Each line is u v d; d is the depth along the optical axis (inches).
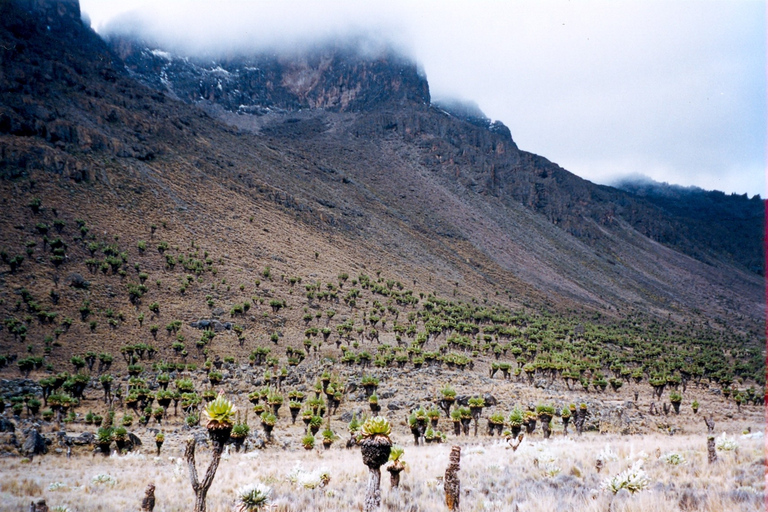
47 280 3826.3
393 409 2298.2
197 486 305.9
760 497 365.1
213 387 2723.9
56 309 3558.1
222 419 314.8
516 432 1437.0
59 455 1333.7
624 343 6412.4
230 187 7465.6
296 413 2134.6
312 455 1224.2
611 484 420.8
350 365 3334.2
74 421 2062.0
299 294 5231.3
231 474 796.0
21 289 3550.7
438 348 4345.5
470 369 3673.7
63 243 4190.5
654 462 577.9
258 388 2775.6
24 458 1225.4
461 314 6092.5
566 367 3496.6
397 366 3474.4
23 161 5059.1
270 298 4857.3
